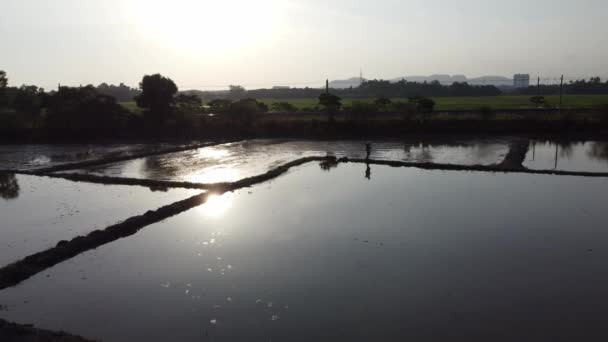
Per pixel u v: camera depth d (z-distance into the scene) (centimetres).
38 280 1309
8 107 5066
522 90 14125
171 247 1562
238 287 1260
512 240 1599
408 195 2253
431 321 1081
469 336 1018
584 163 3048
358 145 4141
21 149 3969
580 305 1148
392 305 1159
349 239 1630
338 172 2914
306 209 2019
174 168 3009
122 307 1155
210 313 1125
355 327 1059
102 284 1283
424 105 4922
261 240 1627
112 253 1510
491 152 3538
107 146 4138
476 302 1170
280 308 1148
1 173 2861
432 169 2953
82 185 2528
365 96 13062
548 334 1022
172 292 1234
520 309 1131
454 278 1309
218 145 4269
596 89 12862
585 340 997
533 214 1895
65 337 967
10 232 1720
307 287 1260
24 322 1089
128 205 2089
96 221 1848
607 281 1277
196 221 1855
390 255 1481
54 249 1480
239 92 15862
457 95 12875
